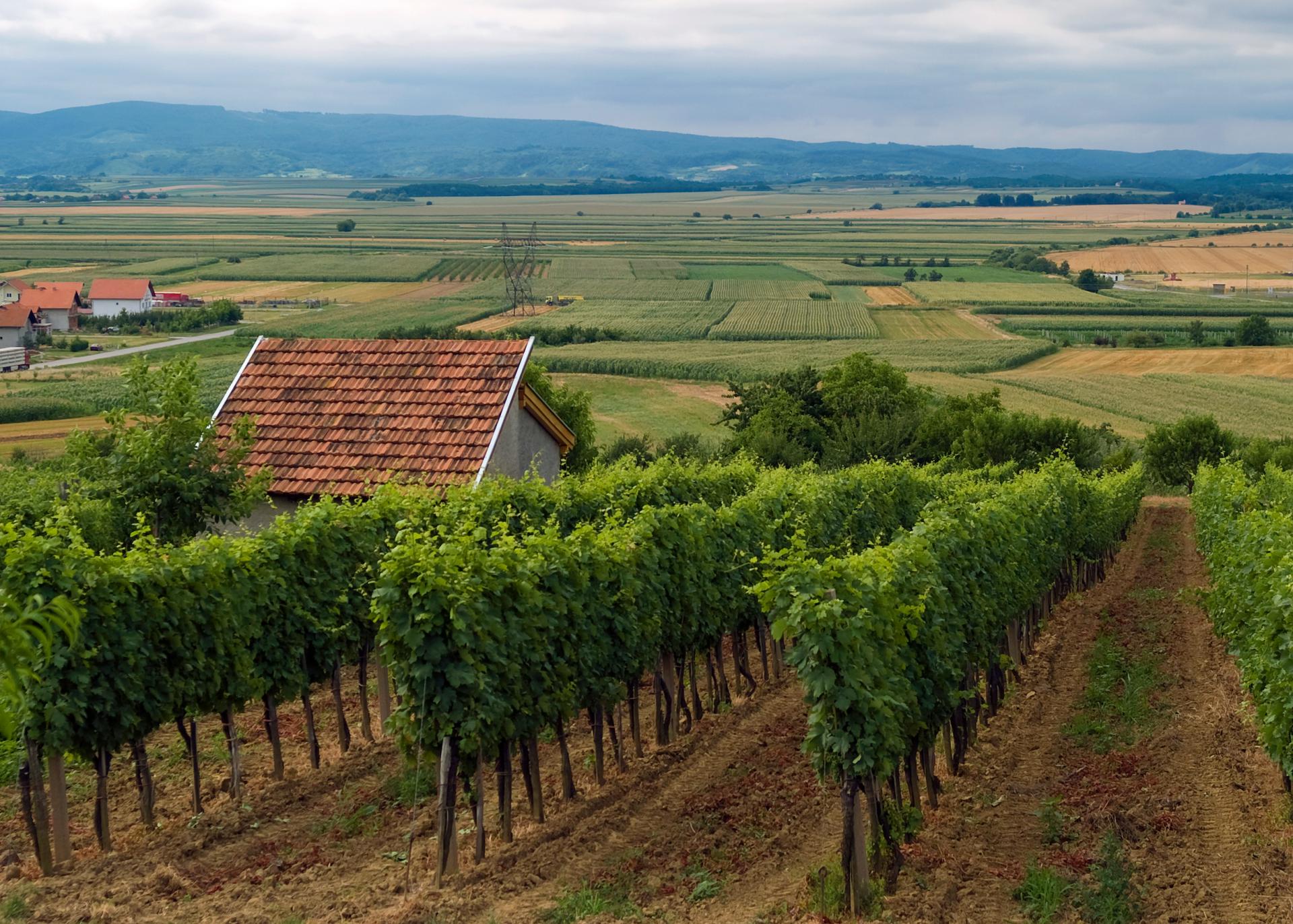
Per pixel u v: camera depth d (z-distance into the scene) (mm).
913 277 191000
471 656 12875
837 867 12203
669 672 18406
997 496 23688
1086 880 12008
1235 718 17797
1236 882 11797
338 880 12469
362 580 17922
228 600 15016
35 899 11906
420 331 121188
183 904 11789
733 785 15320
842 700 11875
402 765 16359
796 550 12836
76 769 15977
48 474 26656
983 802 14742
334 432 26422
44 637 5512
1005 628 19969
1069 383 96875
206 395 79062
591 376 99188
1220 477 35562
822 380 71188
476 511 18031
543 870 12648
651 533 17781
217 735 17828
